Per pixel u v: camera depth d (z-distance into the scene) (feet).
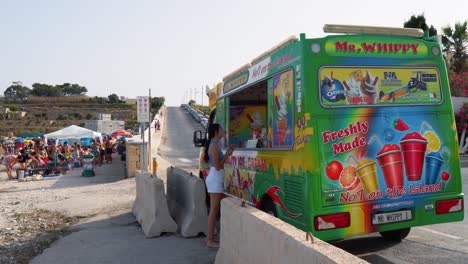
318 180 17.31
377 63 18.61
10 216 36.01
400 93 18.80
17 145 111.86
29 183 63.31
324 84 17.83
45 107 458.50
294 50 18.56
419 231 25.02
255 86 24.16
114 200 41.96
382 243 22.59
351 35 18.43
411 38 19.36
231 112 29.09
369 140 18.08
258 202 22.52
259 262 13.75
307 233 11.22
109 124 252.21
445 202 19.13
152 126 171.12
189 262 20.45
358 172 17.83
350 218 17.60
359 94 18.21
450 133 19.45
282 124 19.85
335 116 17.75
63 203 41.81
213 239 22.85
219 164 22.53
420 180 18.76
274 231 12.64
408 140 18.65
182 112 295.69
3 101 491.72
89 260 21.62
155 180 26.78
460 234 24.03
